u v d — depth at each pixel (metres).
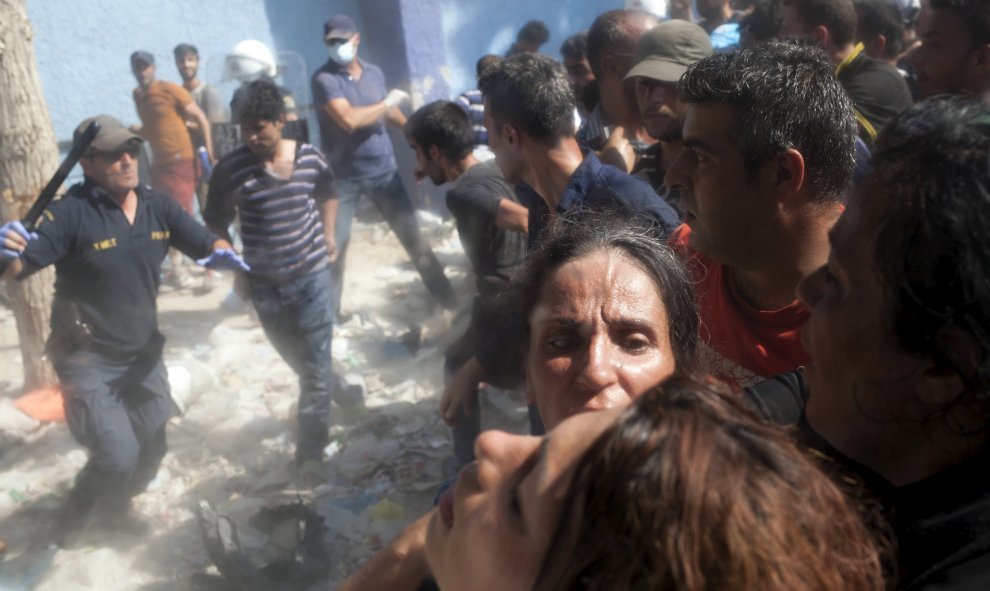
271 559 3.77
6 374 6.43
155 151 8.65
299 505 4.00
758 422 0.70
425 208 9.91
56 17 8.91
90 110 9.16
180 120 8.56
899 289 0.88
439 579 0.90
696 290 1.78
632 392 1.39
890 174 0.91
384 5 9.80
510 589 0.75
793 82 1.77
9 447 5.23
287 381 5.96
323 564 3.78
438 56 9.92
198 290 8.10
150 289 4.18
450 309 6.97
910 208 0.87
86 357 4.07
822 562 0.65
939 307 0.85
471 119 6.28
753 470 0.65
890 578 0.85
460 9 10.13
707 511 0.62
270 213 4.50
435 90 9.97
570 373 1.41
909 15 6.55
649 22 3.85
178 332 7.03
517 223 3.76
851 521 0.70
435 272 6.93
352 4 10.04
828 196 1.81
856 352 0.95
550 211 2.93
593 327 1.41
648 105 3.10
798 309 1.87
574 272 1.45
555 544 0.70
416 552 1.29
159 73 9.38
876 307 0.92
